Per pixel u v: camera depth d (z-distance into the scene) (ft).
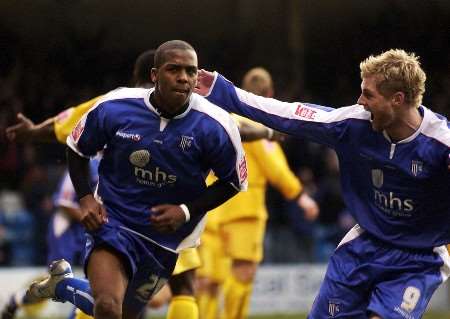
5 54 182.50
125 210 54.70
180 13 192.54
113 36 189.57
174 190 54.65
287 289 132.87
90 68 184.44
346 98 191.21
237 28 193.57
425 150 52.60
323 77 194.08
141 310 59.16
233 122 54.75
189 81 52.60
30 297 63.41
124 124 53.72
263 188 91.91
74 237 89.15
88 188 54.80
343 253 55.72
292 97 185.98
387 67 52.01
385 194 53.93
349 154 54.65
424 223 53.93
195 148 53.93
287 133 56.70
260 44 192.75
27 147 153.69
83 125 54.54
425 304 53.31
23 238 135.13
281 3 193.57
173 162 53.93
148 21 191.21
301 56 192.54
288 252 140.46
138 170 54.19
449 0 194.29
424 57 192.54
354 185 55.26
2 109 169.07
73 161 55.16
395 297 53.11
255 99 56.95
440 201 53.42
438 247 54.34
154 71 53.42
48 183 141.59
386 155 53.31
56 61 183.83
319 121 55.11
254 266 91.71
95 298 52.03
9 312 79.20
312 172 161.89
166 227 53.01
